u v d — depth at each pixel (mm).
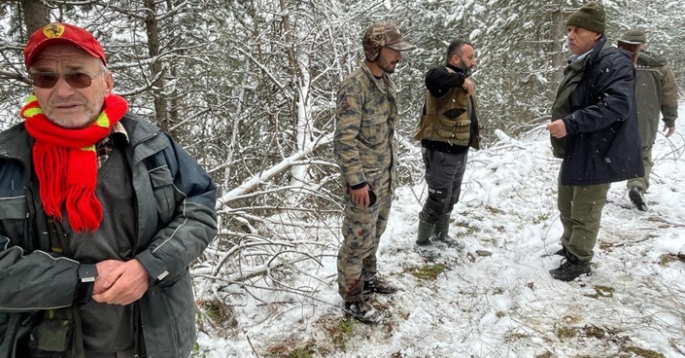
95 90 1347
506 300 3221
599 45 3062
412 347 2811
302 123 6477
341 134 2557
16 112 4457
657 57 4461
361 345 2807
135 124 1493
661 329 2723
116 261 1360
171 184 1516
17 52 4109
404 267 3689
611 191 5098
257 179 4523
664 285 3166
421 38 11352
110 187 1393
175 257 1415
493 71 10000
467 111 3404
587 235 3295
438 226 3967
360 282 2932
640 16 13086
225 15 6090
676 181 5168
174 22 6465
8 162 1318
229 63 6273
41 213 1318
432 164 3531
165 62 6145
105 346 1471
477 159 6293
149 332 1496
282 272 3586
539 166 6047
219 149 6824
